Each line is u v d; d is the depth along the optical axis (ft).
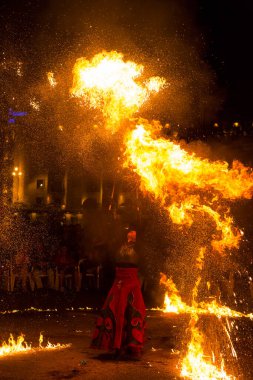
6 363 18.67
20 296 42.68
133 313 19.62
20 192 95.14
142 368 18.20
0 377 16.70
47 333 25.40
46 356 19.93
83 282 49.16
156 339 23.91
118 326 19.35
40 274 47.44
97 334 19.77
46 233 57.16
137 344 19.44
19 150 78.79
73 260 48.14
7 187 81.00
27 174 96.07
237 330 26.86
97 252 48.32
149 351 21.17
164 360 19.56
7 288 45.50
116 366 18.44
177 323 28.94
